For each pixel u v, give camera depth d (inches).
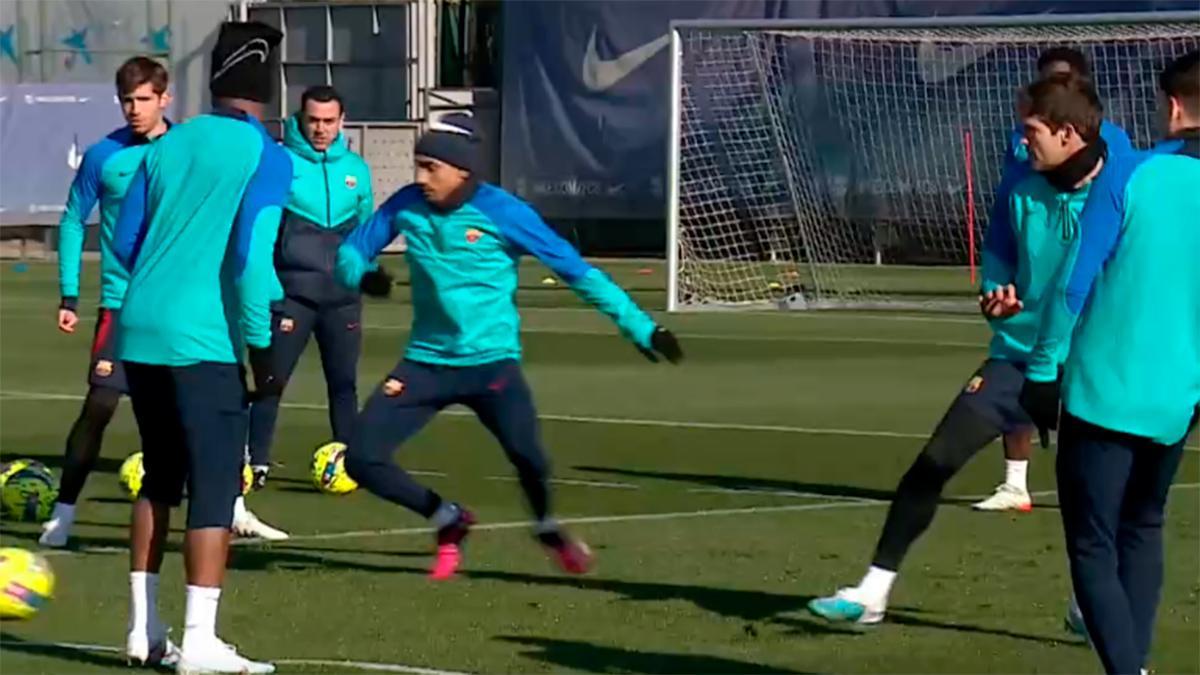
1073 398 374.9
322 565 575.8
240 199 420.8
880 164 2069.4
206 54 2610.7
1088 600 378.9
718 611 510.6
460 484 743.1
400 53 2556.6
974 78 2042.3
